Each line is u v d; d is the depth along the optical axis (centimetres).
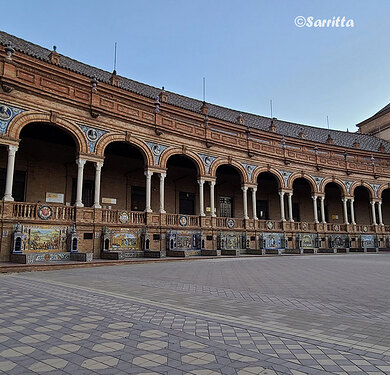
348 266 1639
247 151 2930
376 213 4322
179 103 3341
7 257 1584
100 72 2911
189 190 3092
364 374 355
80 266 1528
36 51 2466
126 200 2681
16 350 428
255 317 613
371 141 4947
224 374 354
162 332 509
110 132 2114
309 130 4525
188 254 2238
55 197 2341
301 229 3228
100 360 393
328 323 575
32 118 1789
